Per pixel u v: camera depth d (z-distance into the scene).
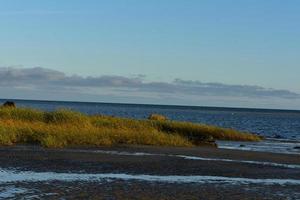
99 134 33.38
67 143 31.19
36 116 37.66
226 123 98.62
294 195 16.11
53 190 15.60
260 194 16.16
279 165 25.52
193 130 43.25
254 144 42.69
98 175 19.22
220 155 29.45
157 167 22.20
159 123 42.91
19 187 15.91
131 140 34.00
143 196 15.21
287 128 88.88
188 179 19.06
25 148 28.00
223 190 16.72
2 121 34.44
